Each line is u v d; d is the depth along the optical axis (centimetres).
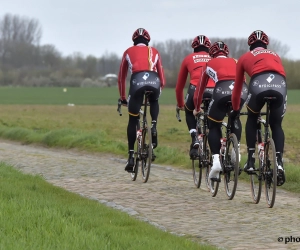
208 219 1088
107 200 1285
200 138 1456
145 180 1552
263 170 1207
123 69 1554
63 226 874
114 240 820
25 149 2594
